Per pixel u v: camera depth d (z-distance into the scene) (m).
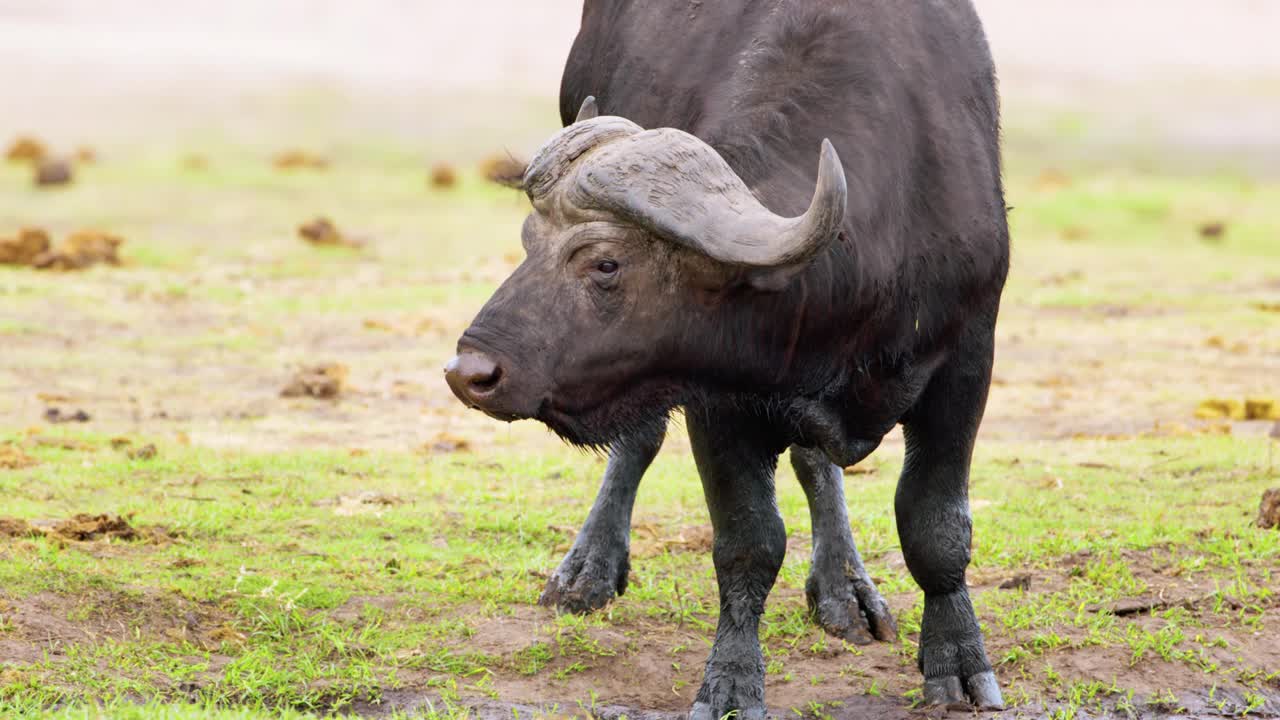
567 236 20.31
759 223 19.39
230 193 103.12
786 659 26.58
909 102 23.72
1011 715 23.86
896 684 25.42
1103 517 34.38
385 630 26.53
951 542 24.38
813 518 28.45
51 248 73.38
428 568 29.81
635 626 27.70
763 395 21.81
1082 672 25.66
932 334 23.48
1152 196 113.88
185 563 28.84
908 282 22.86
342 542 31.25
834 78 23.28
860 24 23.86
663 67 25.36
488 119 154.50
